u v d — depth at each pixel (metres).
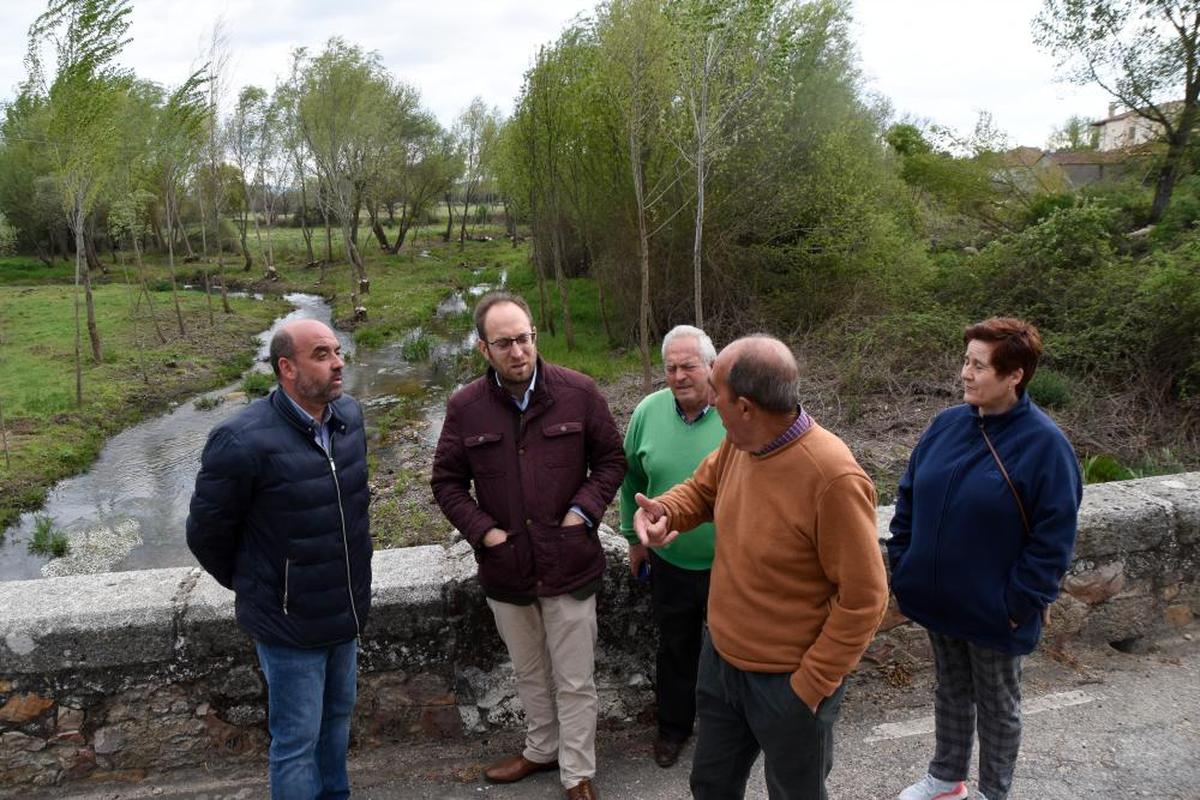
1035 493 2.25
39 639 2.61
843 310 13.33
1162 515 3.33
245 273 37.59
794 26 12.50
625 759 2.88
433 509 8.68
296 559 2.30
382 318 24.53
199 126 23.33
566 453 2.61
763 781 2.73
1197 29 13.30
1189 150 14.10
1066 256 10.60
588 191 17.19
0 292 29.72
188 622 2.67
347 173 27.89
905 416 8.76
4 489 10.58
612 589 3.01
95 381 16.34
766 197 14.62
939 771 2.55
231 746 2.80
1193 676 3.20
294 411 2.31
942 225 17.48
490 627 2.89
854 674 3.23
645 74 11.35
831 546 1.87
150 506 10.30
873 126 16.86
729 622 2.07
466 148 47.91
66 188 16.48
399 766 2.84
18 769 2.70
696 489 2.36
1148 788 2.57
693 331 2.66
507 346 2.48
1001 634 2.31
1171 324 8.19
